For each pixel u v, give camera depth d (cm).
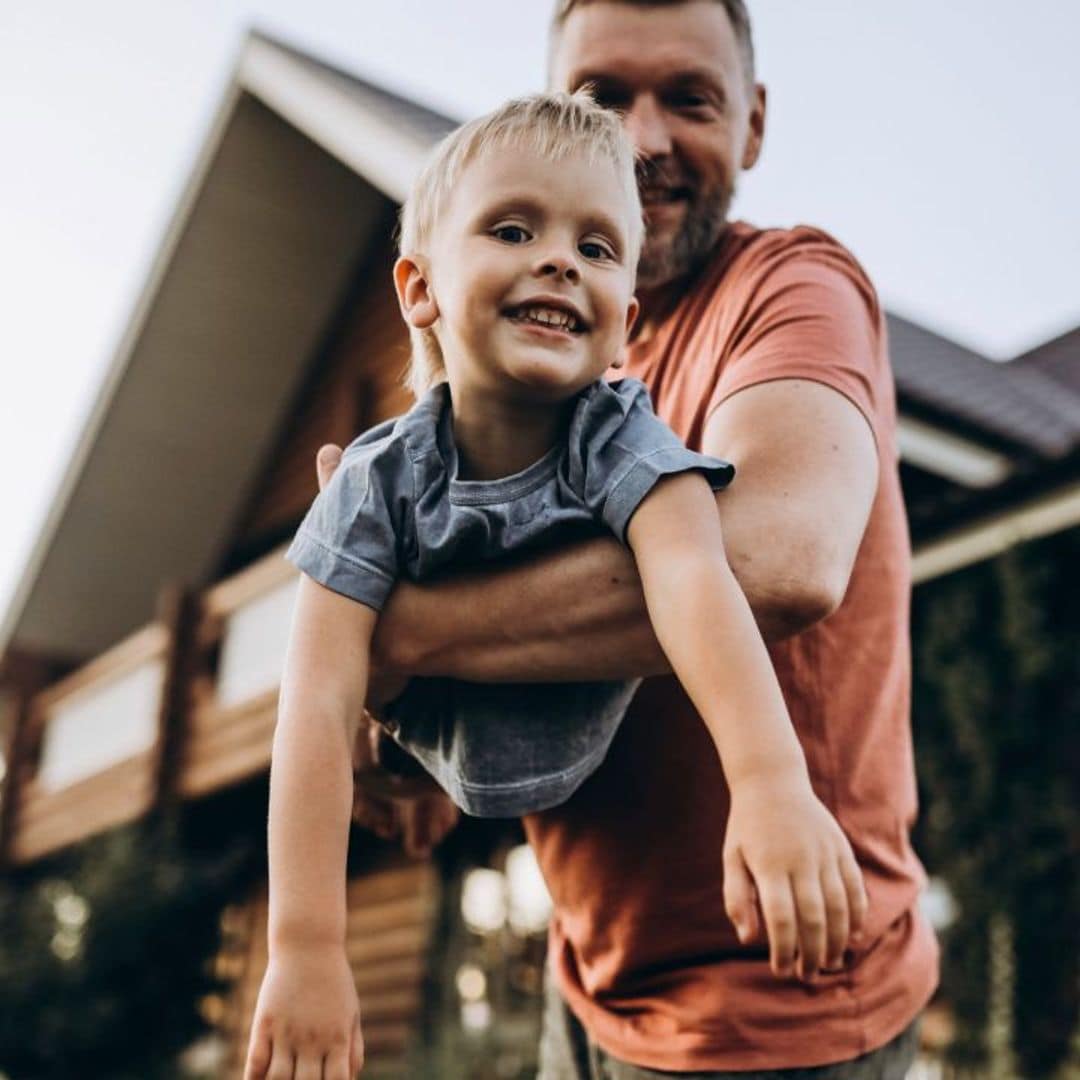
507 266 143
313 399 1231
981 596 646
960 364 899
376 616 148
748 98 208
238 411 1255
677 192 196
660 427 149
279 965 126
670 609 135
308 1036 123
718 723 129
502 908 878
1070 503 614
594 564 145
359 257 1183
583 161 148
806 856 120
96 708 1189
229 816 1095
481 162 149
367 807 202
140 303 1177
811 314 171
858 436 161
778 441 156
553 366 141
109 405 1234
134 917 980
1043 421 683
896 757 173
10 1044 953
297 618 146
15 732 1317
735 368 170
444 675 149
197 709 1003
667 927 166
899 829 172
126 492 1295
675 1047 162
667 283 197
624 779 169
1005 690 628
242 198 1127
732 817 125
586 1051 184
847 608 169
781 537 146
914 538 657
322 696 140
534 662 145
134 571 1350
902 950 167
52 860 1252
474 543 147
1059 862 603
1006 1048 595
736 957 162
